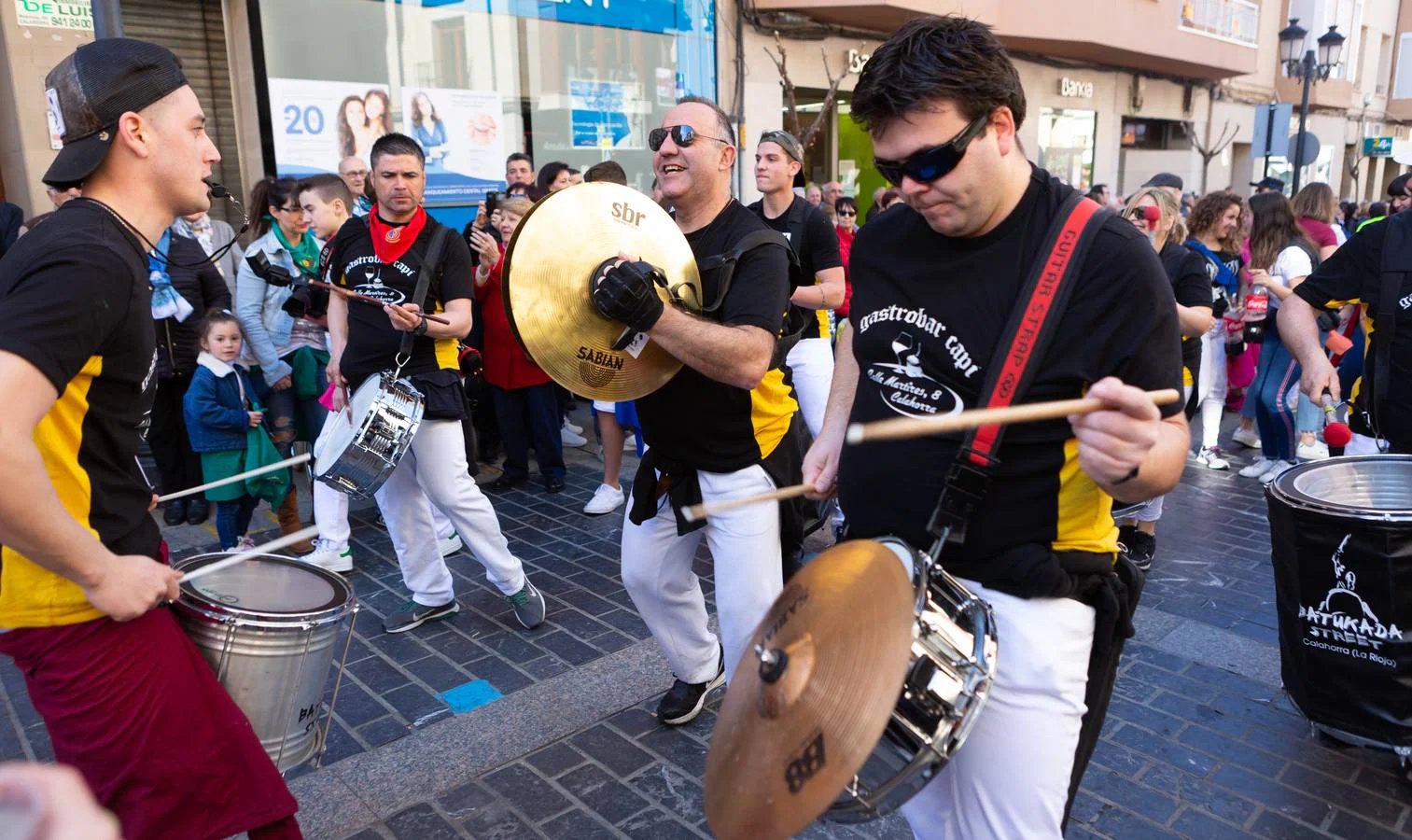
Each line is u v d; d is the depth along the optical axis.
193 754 1.87
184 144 1.88
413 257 3.71
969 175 1.55
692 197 2.80
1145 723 3.26
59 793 0.62
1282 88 22.53
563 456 6.25
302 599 2.18
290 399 5.35
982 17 12.53
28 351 1.55
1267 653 3.75
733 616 2.84
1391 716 2.67
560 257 2.55
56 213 1.77
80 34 6.55
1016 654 1.66
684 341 2.44
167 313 5.01
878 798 1.50
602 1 9.46
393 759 3.04
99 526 1.82
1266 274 5.96
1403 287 2.93
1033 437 1.60
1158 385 1.54
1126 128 17.80
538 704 3.37
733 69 10.96
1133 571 1.81
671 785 2.90
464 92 8.48
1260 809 2.79
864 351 1.81
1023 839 1.70
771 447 2.81
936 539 1.69
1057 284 1.57
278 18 7.23
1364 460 2.85
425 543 3.96
